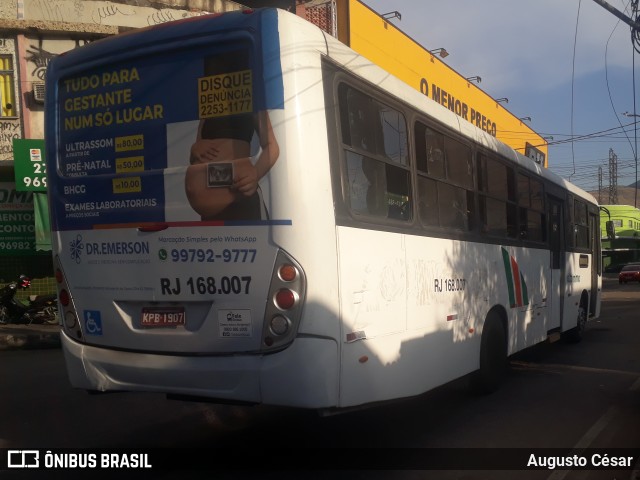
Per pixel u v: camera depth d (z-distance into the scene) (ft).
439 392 25.29
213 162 14.83
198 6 50.93
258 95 14.35
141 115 15.97
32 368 32.63
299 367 13.92
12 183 49.49
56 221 17.39
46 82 17.87
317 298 14.05
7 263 49.75
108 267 16.29
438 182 20.24
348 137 15.61
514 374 29.30
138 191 15.85
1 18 46.24
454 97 84.02
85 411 22.98
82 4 48.19
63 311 17.31
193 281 15.03
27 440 19.38
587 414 21.93
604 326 49.47
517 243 27.32
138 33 16.06
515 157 27.63
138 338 15.78
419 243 18.53
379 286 16.28
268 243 14.19
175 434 19.85
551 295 32.19
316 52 14.78
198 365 14.80
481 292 23.16
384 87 17.51
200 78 15.21
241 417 21.75
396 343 16.96
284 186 14.05
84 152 16.87
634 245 184.34
